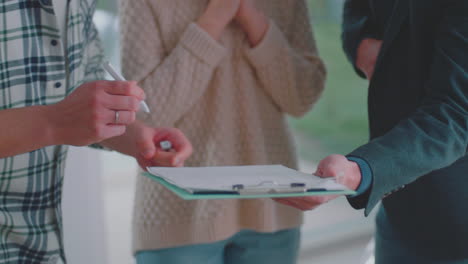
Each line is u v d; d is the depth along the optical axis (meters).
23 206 1.03
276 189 0.76
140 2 1.32
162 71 1.31
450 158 0.93
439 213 1.09
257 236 1.46
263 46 1.40
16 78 0.96
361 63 1.37
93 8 1.13
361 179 0.88
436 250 1.11
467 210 1.07
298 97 1.47
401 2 1.11
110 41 2.10
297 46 1.54
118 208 2.95
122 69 1.33
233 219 1.40
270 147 1.46
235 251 1.49
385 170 0.88
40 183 1.03
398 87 1.14
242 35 1.42
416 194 1.11
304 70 1.48
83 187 1.78
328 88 3.70
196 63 1.33
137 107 0.84
